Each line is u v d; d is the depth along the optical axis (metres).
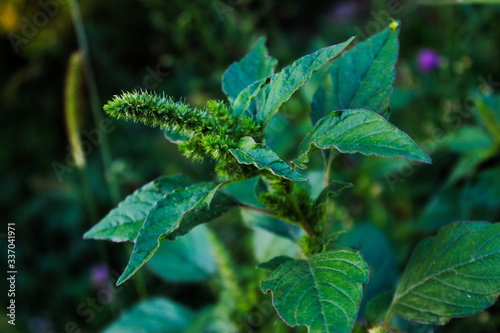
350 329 0.38
